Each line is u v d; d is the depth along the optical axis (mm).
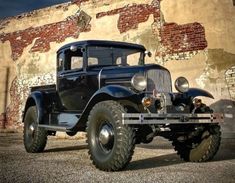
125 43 6402
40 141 6656
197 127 5172
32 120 6863
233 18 10055
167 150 7184
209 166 5000
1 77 15062
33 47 14289
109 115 4465
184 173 4398
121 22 11836
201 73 10148
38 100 6652
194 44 10320
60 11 13578
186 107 5059
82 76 5832
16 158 5871
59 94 6496
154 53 10969
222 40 10008
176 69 10539
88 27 12672
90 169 4688
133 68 5129
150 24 11148
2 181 3900
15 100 14602
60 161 5492
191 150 5469
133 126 4430
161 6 10969
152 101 4742
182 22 10562
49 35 13828
